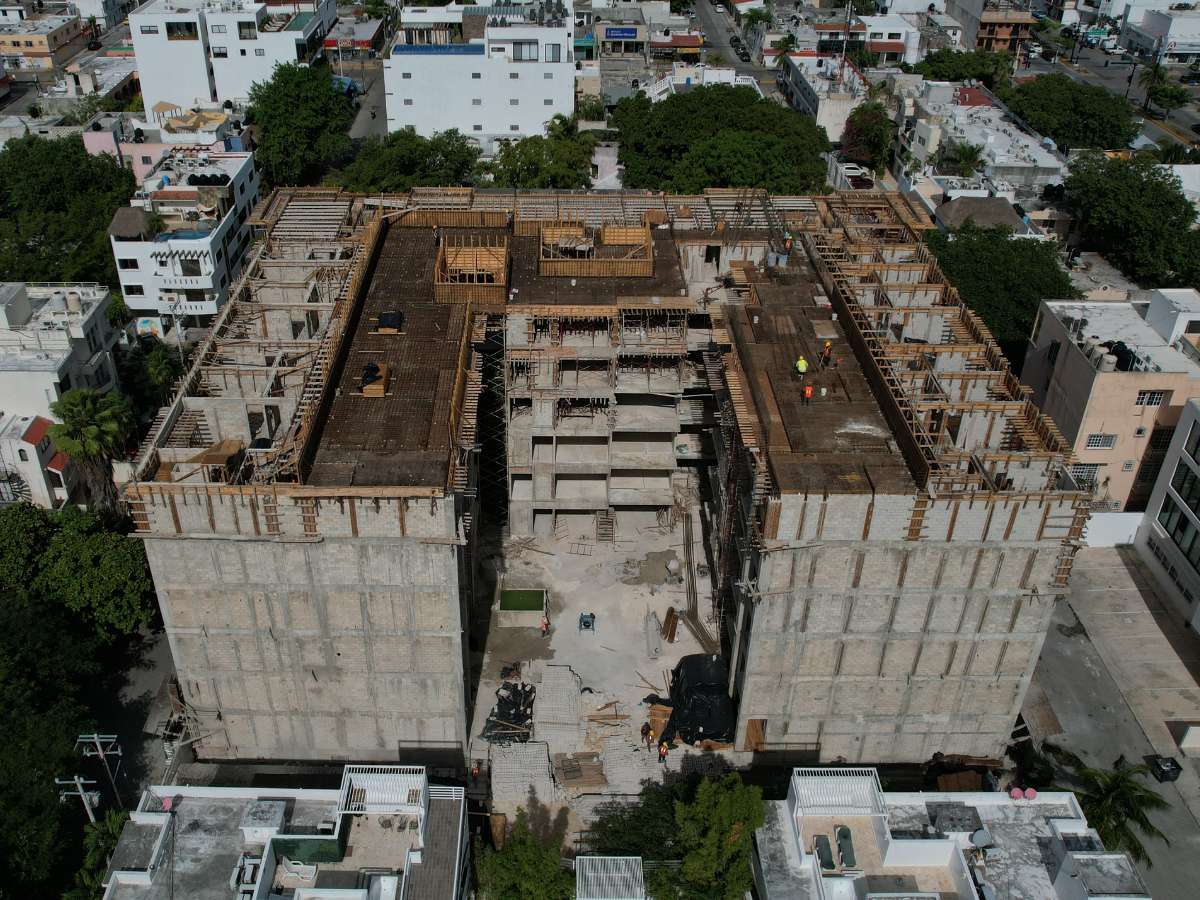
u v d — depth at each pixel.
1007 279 116.50
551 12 192.00
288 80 167.88
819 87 193.12
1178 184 148.75
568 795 73.06
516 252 102.19
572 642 85.69
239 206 136.50
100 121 159.62
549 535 96.88
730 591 82.12
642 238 103.56
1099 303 106.38
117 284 129.62
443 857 56.75
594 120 193.25
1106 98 188.00
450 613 68.75
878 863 56.50
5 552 78.50
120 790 72.00
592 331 92.75
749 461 74.50
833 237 101.38
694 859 58.12
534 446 93.44
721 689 77.69
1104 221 147.50
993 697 73.56
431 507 64.69
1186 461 87.75
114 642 83.50
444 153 154.12
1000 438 76.44
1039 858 56.28
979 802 58.94
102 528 84.00
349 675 71.75
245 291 94.56
